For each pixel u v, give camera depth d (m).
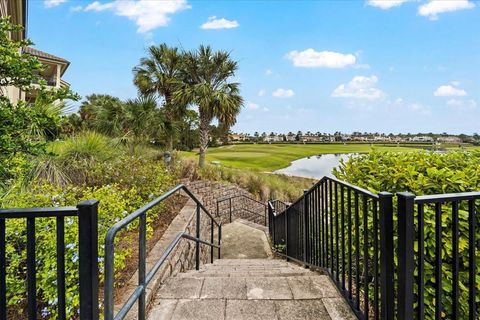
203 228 6.46
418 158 2.61
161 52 12.12
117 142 8.61
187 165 10.32
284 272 3.29
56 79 15.09
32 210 1.12
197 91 10.95
